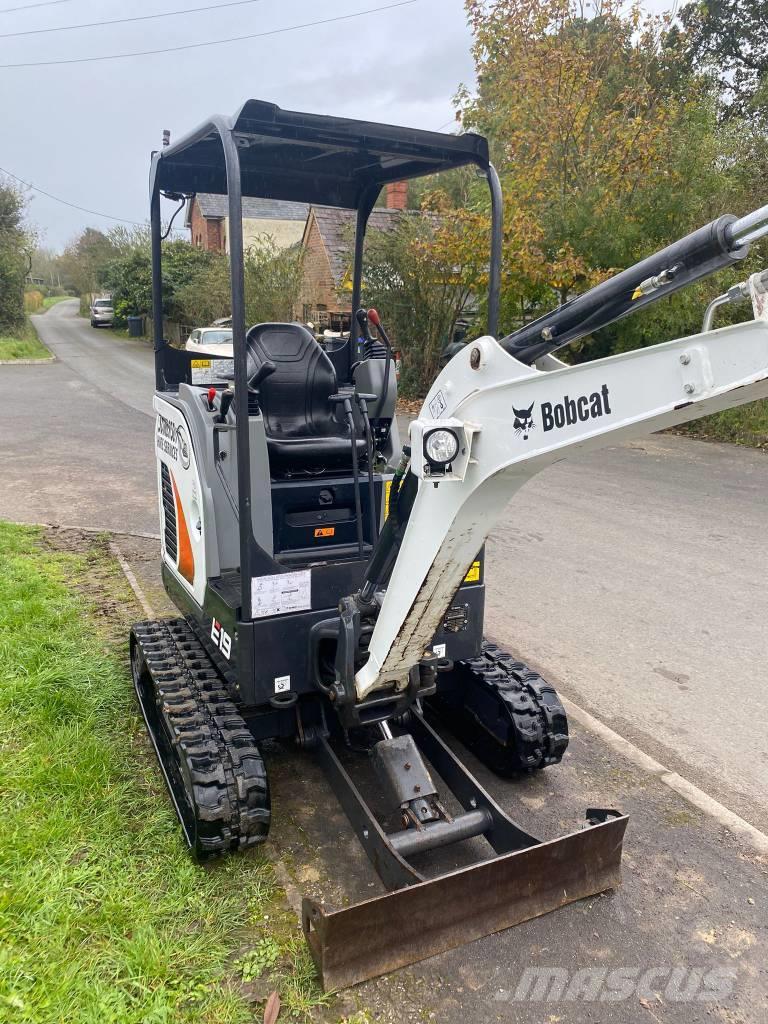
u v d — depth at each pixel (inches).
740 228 69.7
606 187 455.8
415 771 120.9
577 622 216.8
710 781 148.6
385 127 110.8
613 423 78.1
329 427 149.0
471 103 534.3
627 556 269.0
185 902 112.1
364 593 114.9
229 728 123.5
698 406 73.4
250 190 159.0
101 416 556.1
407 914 100.0
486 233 482.6
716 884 121.6
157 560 260.4
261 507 129.3
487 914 106.0
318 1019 96.0
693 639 206.8
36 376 783.7
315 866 123.4
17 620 194.5
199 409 134.3
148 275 1213.7
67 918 105.9
